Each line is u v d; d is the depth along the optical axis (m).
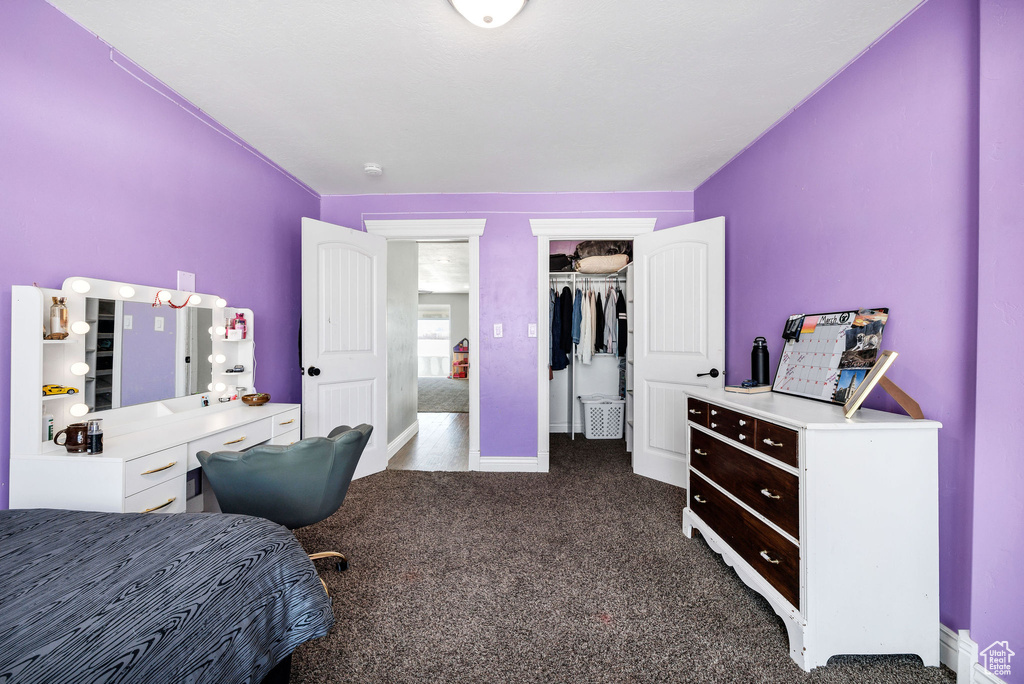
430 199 3.47
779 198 2.34
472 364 3.47
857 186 1.80
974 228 1.35
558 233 3.43
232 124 2.39
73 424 1.51
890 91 1.64
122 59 1.79
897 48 1.61
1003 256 1.21
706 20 1.60
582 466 3.56
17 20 1.43
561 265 4.42
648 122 2.38
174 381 2.07
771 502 1.56
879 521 1.38
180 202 2.11
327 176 3.14
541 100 2.16
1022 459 1.20
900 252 1.59
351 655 1.41
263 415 2.22
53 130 1.54
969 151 1.36
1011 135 1.19
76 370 1.59
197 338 2.21
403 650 1.43
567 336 4.45
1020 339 1.20
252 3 1.52
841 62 1.85
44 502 1.45
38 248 1.50
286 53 1.80
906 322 1.56
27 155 1.47
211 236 2.32
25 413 1.44
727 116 2.31
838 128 1.91
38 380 1.45
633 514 2.57
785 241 2.29
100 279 1.71
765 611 1.65
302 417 2.92
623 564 1.99
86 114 1.65
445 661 1.38
